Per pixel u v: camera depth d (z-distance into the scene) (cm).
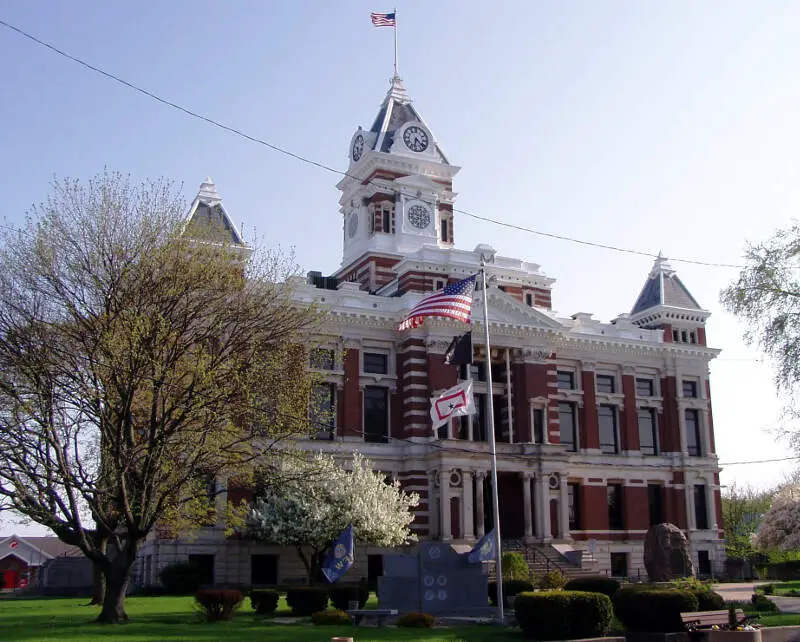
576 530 8062
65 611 4619
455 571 4219
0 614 4406
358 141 9594
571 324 8625
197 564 6375
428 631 3500
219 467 4291
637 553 8275
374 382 7456
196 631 3425
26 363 3822
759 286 4838
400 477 7325
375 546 6994
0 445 3831
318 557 6372
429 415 7356
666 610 3322
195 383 4084
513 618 3966
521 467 7431
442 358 7469
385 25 8225
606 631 3281
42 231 4125
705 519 8788
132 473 4091
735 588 6888
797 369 4662
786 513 8162
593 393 8494
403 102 9850
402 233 9019
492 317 7731
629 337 8831
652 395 8888
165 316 4147
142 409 4209
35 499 3866
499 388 7800
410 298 7581
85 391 3891
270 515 6178
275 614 4428
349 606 4397
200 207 7494
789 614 4300
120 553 3991
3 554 11431
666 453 8775
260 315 4481
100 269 4153
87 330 4012
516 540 7344
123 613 3934
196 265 4281
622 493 8431
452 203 9544
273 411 4412
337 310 7306
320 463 6281
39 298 4062
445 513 6975
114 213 4225
